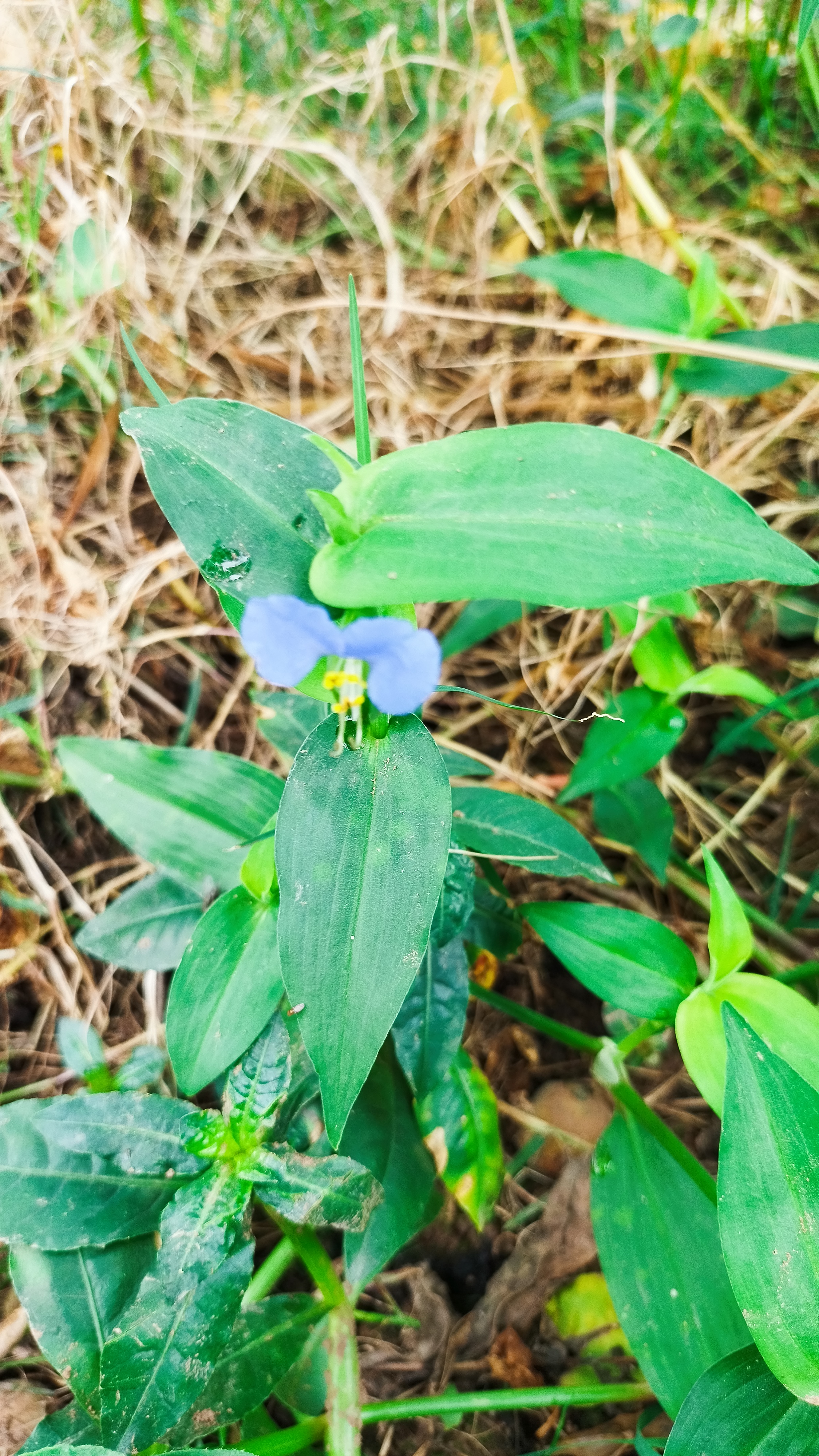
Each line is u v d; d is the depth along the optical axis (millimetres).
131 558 250
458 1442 180
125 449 255
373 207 265
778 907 229
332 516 123
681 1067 216
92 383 252
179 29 271
